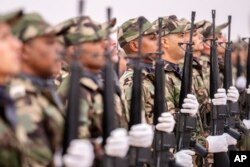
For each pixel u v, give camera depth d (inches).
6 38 313.3
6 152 304.8
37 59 337.1
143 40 504.4
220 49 670.5
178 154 495.8
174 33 541.6
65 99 383.6
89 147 326.3
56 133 335.3
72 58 354.3
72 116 340.5
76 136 340.8
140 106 417.4
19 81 333.1
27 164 316.8
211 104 564.1
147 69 484.4
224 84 600.1
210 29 652.7
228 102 589.3
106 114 368.8
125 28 511.5
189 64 515.8
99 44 388.5
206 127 568.4
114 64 440.1
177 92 524.1
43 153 322.7
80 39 370.0
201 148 511.5
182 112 505.4
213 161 558.9
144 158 390.3
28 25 337.1
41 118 329.7
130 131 398.6
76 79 345.1
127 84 472.1
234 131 573.3
